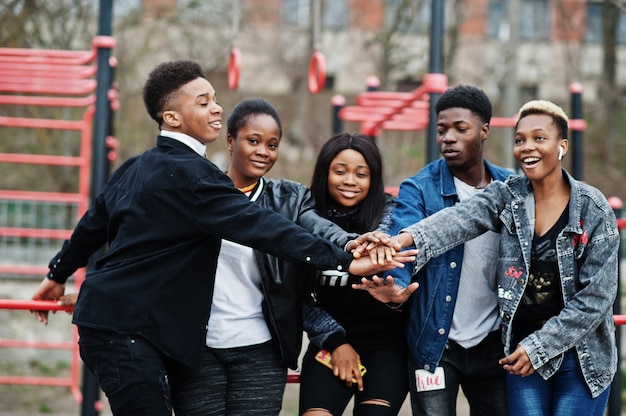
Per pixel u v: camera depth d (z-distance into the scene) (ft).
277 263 9.45
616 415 14.02
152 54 44.60
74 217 29.91
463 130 10.03
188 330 8.62
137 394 8.37
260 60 59.26
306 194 10.07
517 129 9.29
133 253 8.76
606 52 47.19
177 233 8.68
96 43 16.35
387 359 9.75
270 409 9.43
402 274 9.25
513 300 9.16
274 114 10.17
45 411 23.04
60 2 34.88
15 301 10.22
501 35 53.72
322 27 54.39
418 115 21.15
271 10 56.03
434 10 14.76
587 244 8.92
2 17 31.27
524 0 58.90
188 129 9.14
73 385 20.38
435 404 9.68
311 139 56.75
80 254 9.90
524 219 9.22
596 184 48.88
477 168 10.23
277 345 9.53
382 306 9.85
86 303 8.68
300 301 9.70
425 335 9.66
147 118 46.03
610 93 47.62
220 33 45.83
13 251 29.14
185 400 9.30
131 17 40.45
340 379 9.59
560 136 9.16
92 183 16.24
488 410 10.00
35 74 18.06
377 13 54.80
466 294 9.79
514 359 8.91
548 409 9.19
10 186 43.29
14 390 25.11
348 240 9.15
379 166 10.13
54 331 27.25
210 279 8.83
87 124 20.75
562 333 8.78
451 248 9.52
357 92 61.05
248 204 8.55
